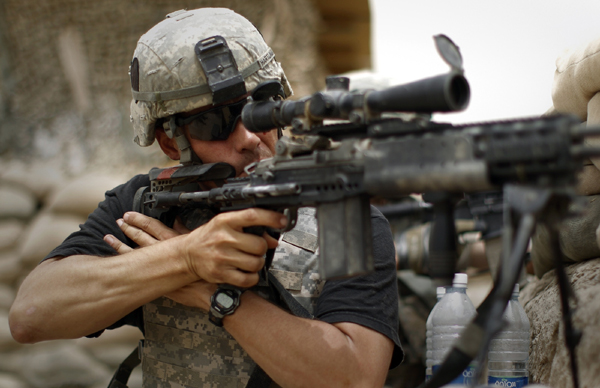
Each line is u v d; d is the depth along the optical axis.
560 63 1.59
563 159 0.89
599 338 1.24
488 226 2.31
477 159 0.96
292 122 1.20
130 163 5.47
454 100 0.98
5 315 4.78
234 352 1.51
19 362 4.58
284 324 1.38
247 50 1.56
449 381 1.06
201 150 1.60
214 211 1.59
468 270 2.78
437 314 1.69
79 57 5.68
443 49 0.97
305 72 5.63
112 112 5.66
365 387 1.37
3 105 5.73
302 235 1.58
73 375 4.45
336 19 6.23
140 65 1.62
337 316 1.42
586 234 1.48
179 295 1.50
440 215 1.08
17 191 5.27
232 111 1.55
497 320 0.92
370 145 1.11
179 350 1.57
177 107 1.56
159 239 1.56
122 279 1.48
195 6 5.46
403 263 2.61
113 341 4.61
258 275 1.43
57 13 5.65
